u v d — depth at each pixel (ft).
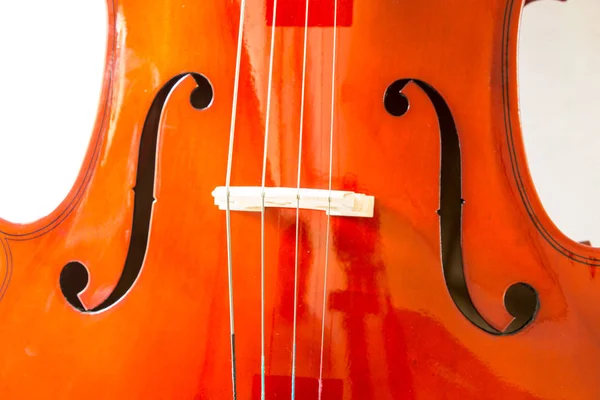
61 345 1.59
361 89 1.61
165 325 1.58
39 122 2.11
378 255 1.58
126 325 1.59
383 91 1.61
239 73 1.62
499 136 1.62
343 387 1.56
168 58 1.64
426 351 1.57
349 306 1.57
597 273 1.58
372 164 1.60
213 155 1.61
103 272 1.61
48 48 2.10
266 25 1.62
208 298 1.58
